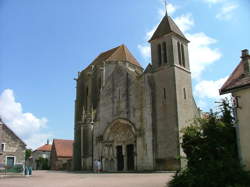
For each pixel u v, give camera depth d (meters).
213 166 16.56
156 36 46.97
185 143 20.41
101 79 60.09
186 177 17.30
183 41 47.47
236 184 15.27
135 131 44.25
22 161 48.69
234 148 18.78
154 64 46.22
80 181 26.11
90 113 56.09
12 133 49.16
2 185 23.09
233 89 19.41
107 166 47.72
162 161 40.38
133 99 46.44
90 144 53.06
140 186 20.17
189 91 44.97
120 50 67.25
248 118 18.55
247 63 20.33
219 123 19.53
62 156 87.81
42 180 28.64
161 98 43.50
